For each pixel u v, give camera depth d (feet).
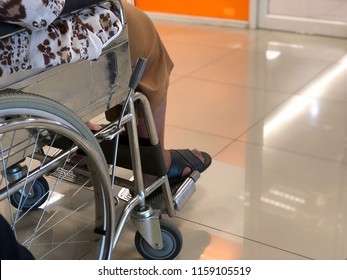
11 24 2.90
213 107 7.88
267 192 5.79
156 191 4.95
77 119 3.43
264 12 11.60
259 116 7.55
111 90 3.81
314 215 5.40
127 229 5.21
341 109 7.66
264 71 9.23
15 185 3.37
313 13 11.28
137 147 4.24
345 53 9.99
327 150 6.59
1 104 2.89
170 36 11.53
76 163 4.53
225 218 5.39
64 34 3.17
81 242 5.00
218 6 12.05
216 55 10.17
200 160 5.42
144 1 12.95
